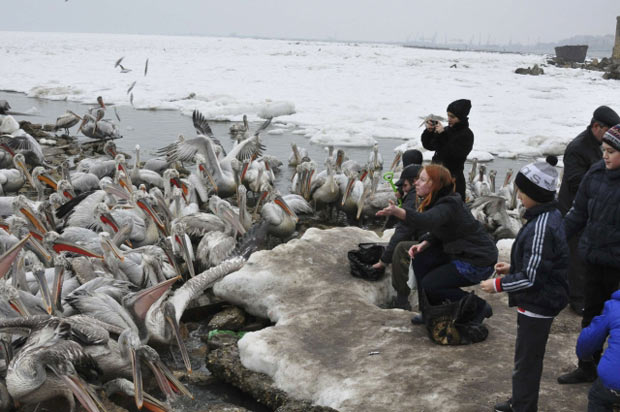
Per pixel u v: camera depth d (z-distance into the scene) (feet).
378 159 54.54
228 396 19.39
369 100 106.22
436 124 25.53
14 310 19.74
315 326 20.90
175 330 19.84
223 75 155.94
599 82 159.22
